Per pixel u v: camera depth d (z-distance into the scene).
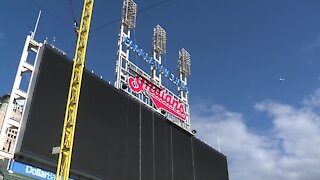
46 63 46.38
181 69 79.94
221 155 78.19
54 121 44.69
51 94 45.56
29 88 44.31
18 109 53.28
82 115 48.66
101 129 50.81
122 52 63.12
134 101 59.34
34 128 42.22
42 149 42.34
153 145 59.34
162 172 58.97
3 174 39.16
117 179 50.38
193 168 66.75
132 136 55.81
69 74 49.09
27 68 45.78
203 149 72.44
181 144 66.31
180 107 72.38
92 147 48.41
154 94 65.88
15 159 40.69
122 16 67.31
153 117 62.06
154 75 69.75
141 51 68.31
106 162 49.66
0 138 41.12
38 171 42.41
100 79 54.06
